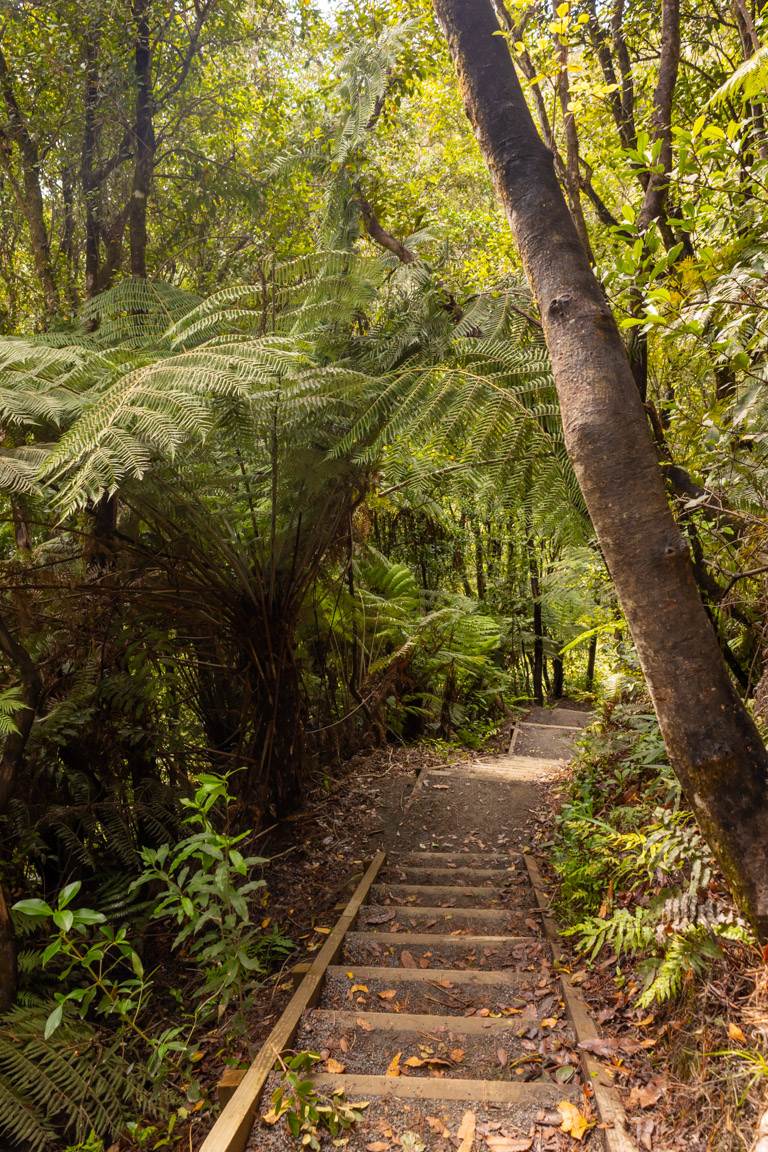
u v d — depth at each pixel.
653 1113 2.28
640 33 4.59
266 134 6.43
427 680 8.47
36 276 5.61
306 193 5.97
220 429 3.73
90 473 2.75
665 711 2.06
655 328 2.57
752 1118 1.94
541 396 3.48
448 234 5.31
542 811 5.85
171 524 4.29
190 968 3.92
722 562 3.27
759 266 2.37
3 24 5.14
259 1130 2.45
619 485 2.06
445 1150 2.32
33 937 3.77
